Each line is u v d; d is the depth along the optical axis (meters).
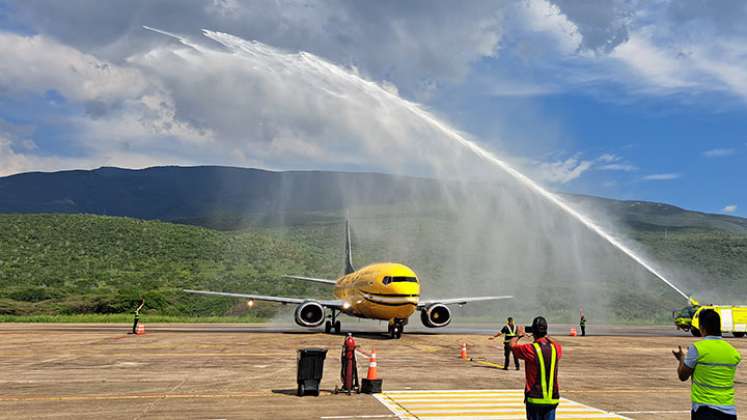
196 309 77.06
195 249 134.38
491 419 12.02
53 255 119.56
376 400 14.08
